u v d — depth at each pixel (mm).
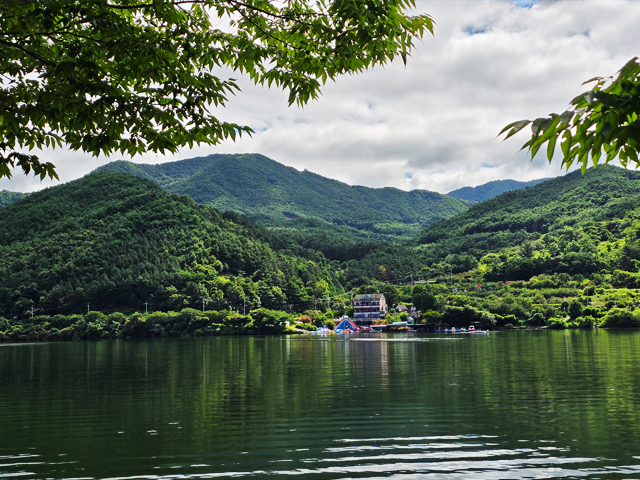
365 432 23484
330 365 52062
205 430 24422
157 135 8820
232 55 9578
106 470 18781
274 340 108562
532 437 22250
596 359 52031
